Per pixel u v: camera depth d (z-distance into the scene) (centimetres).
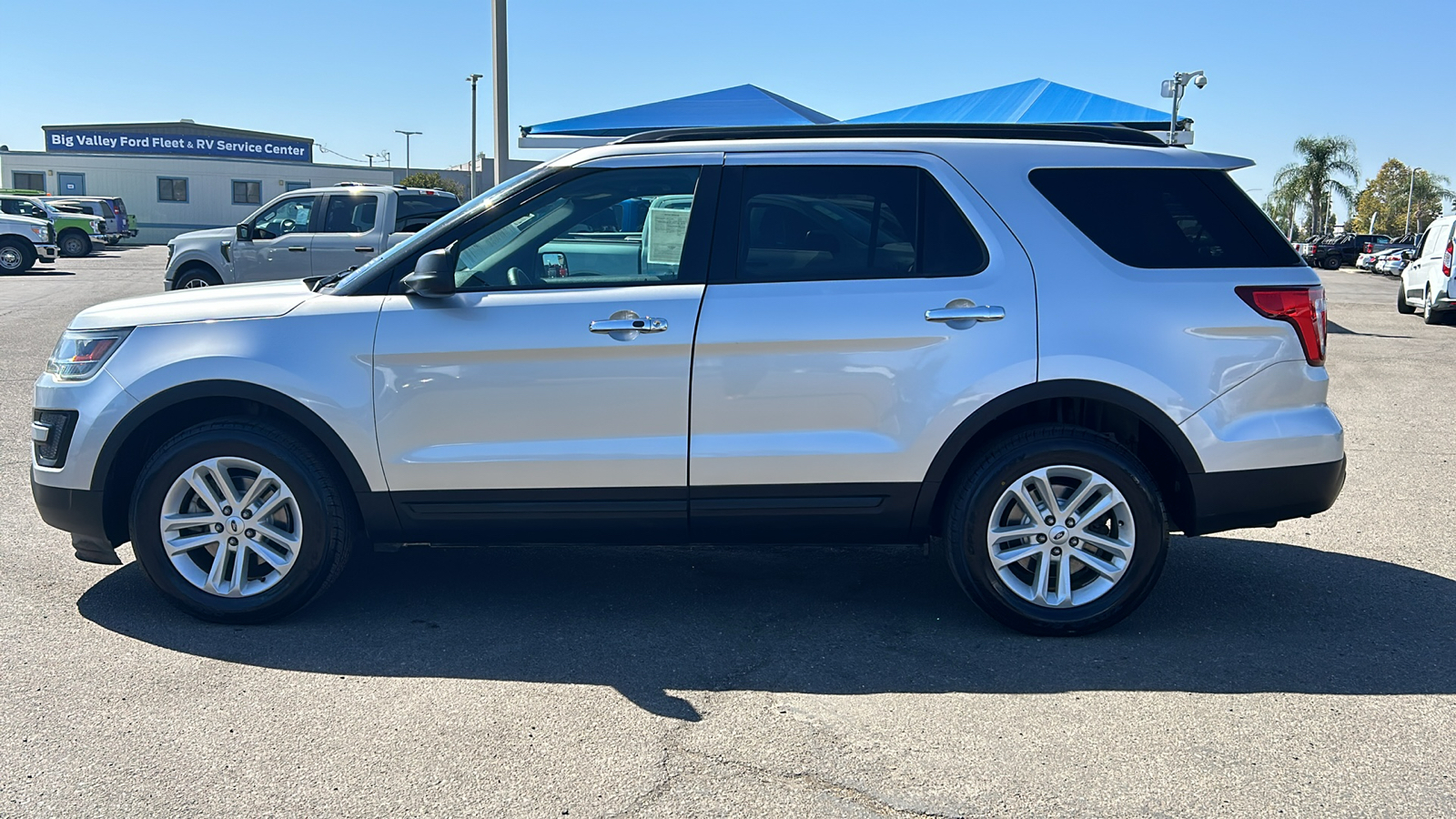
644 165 415
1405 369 1204
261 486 410
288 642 403
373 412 404
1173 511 425
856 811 288
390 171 5703
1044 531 403
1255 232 409
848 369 398
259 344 407
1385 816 286
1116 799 295
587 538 415
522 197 416
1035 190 409
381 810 288
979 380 396
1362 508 611
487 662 386
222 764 311
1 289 2080
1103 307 398
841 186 409
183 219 5388
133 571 480
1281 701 356
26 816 282
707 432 402
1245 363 401
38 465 425
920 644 405
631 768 311
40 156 5247
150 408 409
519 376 400
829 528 411
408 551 517
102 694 355
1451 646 405
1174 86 1391
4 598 443
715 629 421
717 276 404
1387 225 11056
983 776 307
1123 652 398
